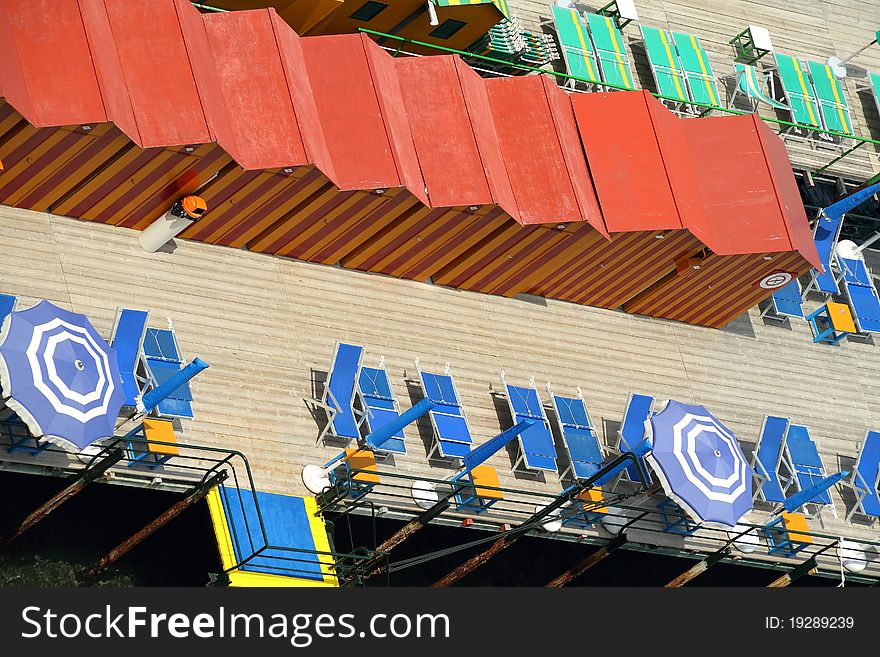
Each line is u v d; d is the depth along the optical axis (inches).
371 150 1635.1
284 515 1550.2
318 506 1576.0
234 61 1585.9
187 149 1520.7
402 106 1684.3
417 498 1614.2
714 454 1688.0
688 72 2139.5
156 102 1507.1
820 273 1980.8
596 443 1745.8
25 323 1384.1
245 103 1579.7
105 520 1547.7
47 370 1373.0
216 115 1537.9
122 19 1514.5
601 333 1892.2
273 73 1598.2
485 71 1839.3
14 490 1513.3
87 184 1533.0
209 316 1609.3
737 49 2262.6
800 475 1875.0
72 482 1450.5
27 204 1536.7
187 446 1457.9
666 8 2235.5
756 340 2016.5
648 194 1806.1
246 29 1599.4
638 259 1838.1
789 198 1946.4
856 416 2030.0
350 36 1665.8
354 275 1734.7
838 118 2244.1
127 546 1503.4
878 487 1941.4
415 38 1895.9
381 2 1820.9
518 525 1670.8
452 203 1669.5
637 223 1785.2
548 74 2003.0
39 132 1453.0
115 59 1497.3
